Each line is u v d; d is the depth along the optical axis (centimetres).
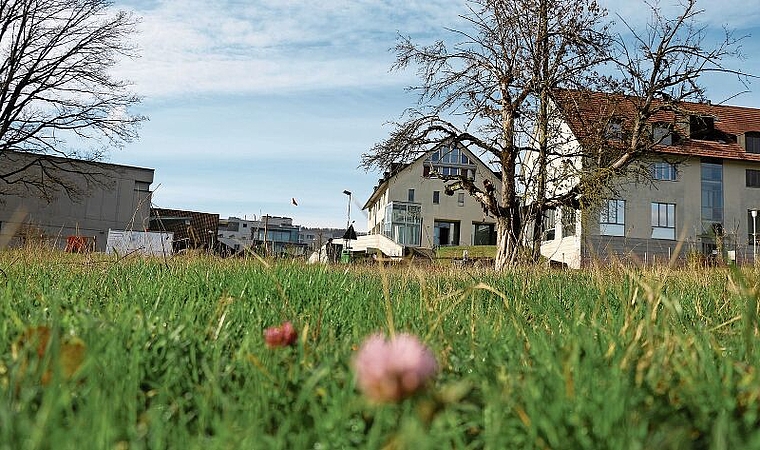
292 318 297
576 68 2184
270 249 775
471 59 2330
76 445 112
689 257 648
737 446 112
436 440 123
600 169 2069
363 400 142
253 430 127
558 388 148
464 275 701
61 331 207
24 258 650
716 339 268
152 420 137
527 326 281
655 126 2291
